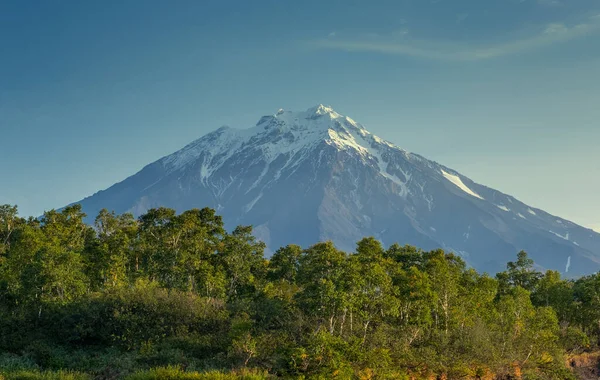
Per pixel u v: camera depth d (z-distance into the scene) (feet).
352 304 144.97
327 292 142.00
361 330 155.33
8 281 172.65
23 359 135.33
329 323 149.79
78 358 141.18
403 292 169.27
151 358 138.41
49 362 135.85
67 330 153.38
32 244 188.03
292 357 123.44
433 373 153.38
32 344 146.20
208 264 195.42
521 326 182.91
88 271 198.80
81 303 162.61
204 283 185.06
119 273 183.62
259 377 116.98
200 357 144.87
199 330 157.48
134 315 156.25
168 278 193.36
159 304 162.09
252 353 135.95
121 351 148.15
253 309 171.32
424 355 154.40
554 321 187.32
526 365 177.27
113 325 154.92
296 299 167.63
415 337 163.94
